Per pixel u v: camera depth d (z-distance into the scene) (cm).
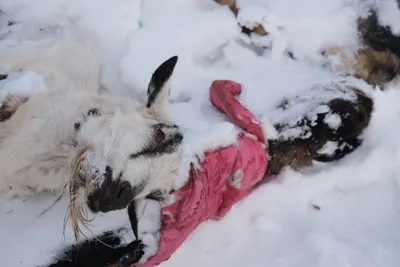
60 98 125
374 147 159
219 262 143
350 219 154
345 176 157
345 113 153
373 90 163
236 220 149
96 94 129
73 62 146
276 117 155
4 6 157
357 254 146
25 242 131
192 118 149
